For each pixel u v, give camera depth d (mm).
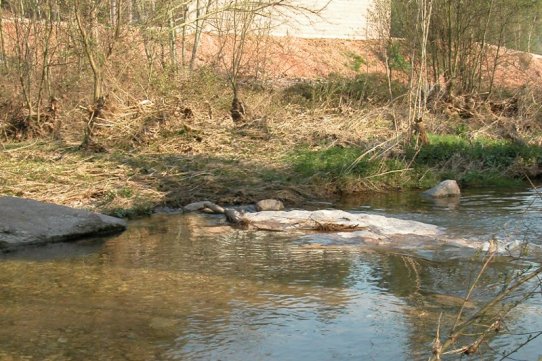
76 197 10766
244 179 12211
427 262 7992
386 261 8039
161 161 12758
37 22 15633
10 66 15828
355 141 15125
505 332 5914
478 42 21969
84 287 7078
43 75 14719
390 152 14227
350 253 8398
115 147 13617
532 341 5723
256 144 14547
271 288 7062
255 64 23766
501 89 22391
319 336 5836
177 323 6117
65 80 16125
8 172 11578
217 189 11703
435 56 21500
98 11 15203
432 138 15992
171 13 16594
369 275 7508
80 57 15898
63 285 7145
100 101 14359
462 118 19391
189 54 24797
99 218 9438
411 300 6707
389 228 9500
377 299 6738
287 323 6121
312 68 30547
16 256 8289
